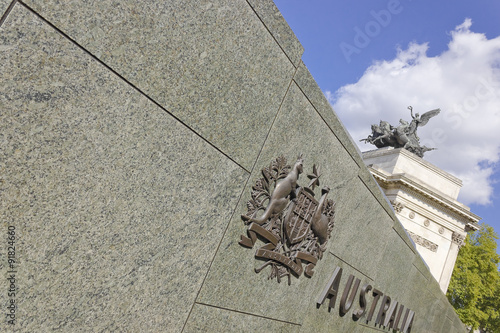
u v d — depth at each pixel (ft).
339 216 19.22
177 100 9.79
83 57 7.84
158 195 9.96
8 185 7.28
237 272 13.34
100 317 9.28
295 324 18.29
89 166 8.39
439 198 116.16
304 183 15.70
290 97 13.66
